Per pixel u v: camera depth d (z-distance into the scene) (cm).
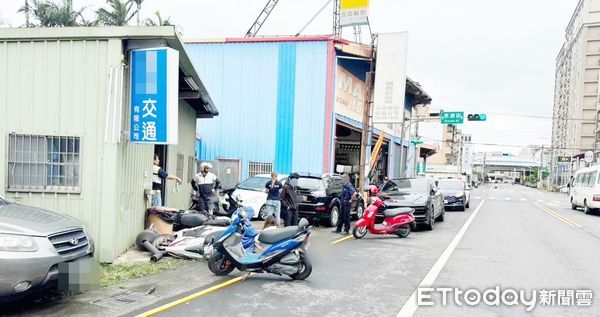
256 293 622
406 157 3391
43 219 554
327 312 547
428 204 1368
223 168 1919
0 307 530
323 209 1316
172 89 761
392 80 1933
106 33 746
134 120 776
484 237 1229
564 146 10238
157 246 837
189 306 557
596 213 2219
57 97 763
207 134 1958
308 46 1872
